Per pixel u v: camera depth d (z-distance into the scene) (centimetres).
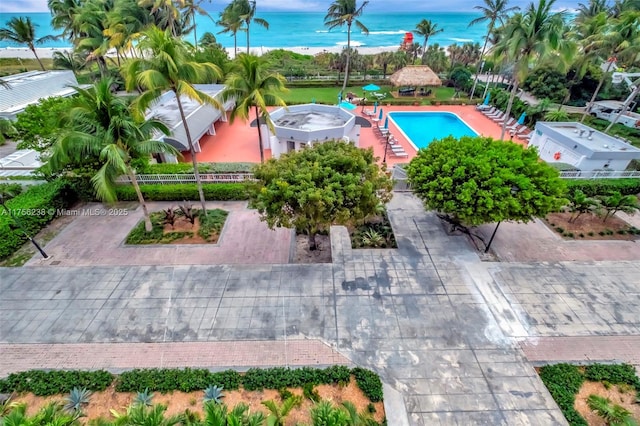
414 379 964
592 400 865
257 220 1714
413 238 1561
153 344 1067
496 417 872
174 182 1936
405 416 873
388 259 1429
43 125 1708
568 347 1061
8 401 871
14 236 1469
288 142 2361
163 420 727
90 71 3900
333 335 1096
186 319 1151
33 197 1644
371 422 815
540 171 1312
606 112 3334
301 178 1147
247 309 1189
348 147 1350
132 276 1337
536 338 1088
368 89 4009
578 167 2078
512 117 3453
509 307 1200
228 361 1016
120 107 1278
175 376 943
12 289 1275
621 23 2505
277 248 1518
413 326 1127
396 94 4244
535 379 965
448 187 1304
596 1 3456
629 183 1869
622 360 1027
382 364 1006
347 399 905
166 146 1371
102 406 882
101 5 3141
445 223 1669
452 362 1012
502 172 1284
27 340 1081
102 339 1084
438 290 1273
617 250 1491
